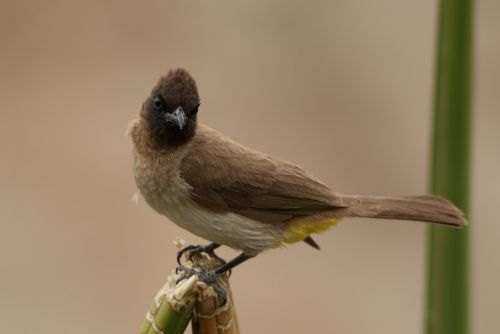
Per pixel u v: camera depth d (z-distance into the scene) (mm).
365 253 12914
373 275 12570
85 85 15758
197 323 4980
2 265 12344
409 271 12641
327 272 12547
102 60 16266
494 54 15305
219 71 16062
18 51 16578
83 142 14594
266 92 15703
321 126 15125
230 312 5012
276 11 17328
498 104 14789
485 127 14383
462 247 4836
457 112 4809
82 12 17359
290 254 12758
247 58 16406
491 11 15492
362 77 16031
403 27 16922
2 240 12750
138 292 12070
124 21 17109
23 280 12156
